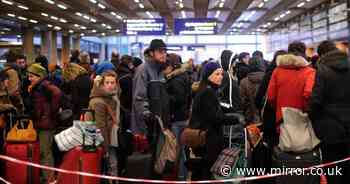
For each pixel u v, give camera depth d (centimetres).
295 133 404
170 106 517
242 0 2084
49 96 540
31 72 542
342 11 2014
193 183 423
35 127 539
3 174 498
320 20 2436
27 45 3288
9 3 2098
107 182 482
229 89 484
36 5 2183
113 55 842
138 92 463
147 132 455
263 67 609
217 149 423
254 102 512
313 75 418
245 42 4303
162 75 498
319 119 404
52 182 526
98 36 4166
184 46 3916
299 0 2142
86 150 437
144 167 432
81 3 2148
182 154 500
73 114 571
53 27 3297
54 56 3641
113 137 480
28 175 491
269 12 2578
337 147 408
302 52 454
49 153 540
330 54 409
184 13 2662
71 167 438
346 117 398
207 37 4197
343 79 401
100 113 471
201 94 425
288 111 411
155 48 475
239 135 462
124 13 2497
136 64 725
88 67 699
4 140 519
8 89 571
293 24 3155
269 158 450
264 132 454
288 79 423
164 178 442
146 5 2291
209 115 418
